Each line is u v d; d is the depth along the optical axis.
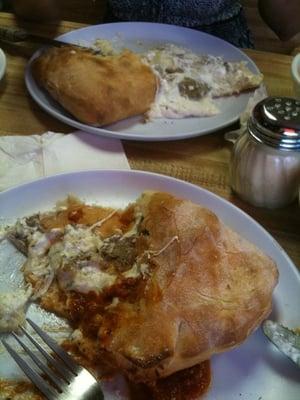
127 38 0.63
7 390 0.29
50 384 0.29
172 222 0.33
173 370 0.29
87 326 0.32
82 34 0.62
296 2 0.84
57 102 0.51
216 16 0.75
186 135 0.47
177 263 0.31
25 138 0.47
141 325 0.29
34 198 0.40
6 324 0.32
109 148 0.47
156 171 0.46
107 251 0.35
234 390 0.30
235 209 0.39
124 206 0.40
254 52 0.62
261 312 0.30
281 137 0.37
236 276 0.31
